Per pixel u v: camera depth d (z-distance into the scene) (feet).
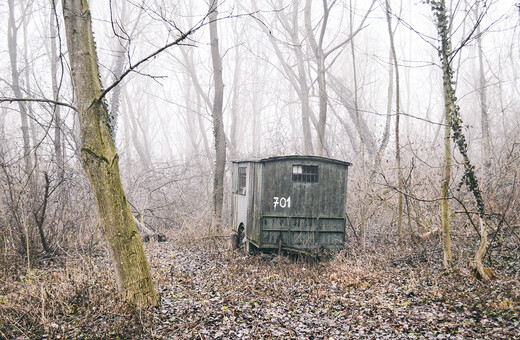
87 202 44.78
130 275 22.47
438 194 39.58
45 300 22.75
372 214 44.55
